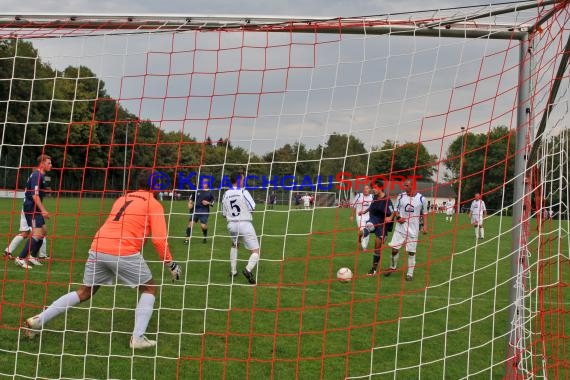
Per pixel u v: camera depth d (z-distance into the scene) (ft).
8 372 13.56
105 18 15.52
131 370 13.50
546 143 12.83
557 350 14.61
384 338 17.46
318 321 19.15
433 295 24.56
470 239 54.44
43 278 24.88
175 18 15.16
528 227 13.44
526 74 13.23
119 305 20.31
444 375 13.80
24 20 15.81
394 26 14.11
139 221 15.70
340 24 14.33
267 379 13.70
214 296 22.48
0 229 47.47
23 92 34.40
